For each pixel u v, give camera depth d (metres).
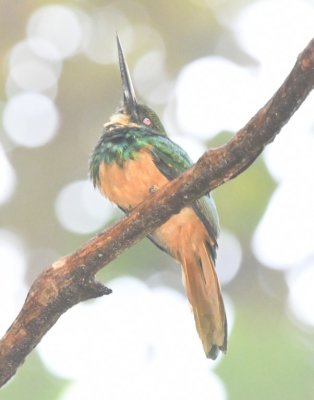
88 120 13.55
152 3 13.56
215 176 5.84
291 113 5.61
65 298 6.01
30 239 13.20
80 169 13.45
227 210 11.78
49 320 6.05
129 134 7.93
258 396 9.05
